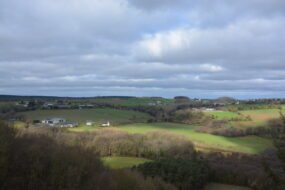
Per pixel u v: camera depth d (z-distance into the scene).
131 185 15.41
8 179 9.87
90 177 12.63
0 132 10.49
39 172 10.77
